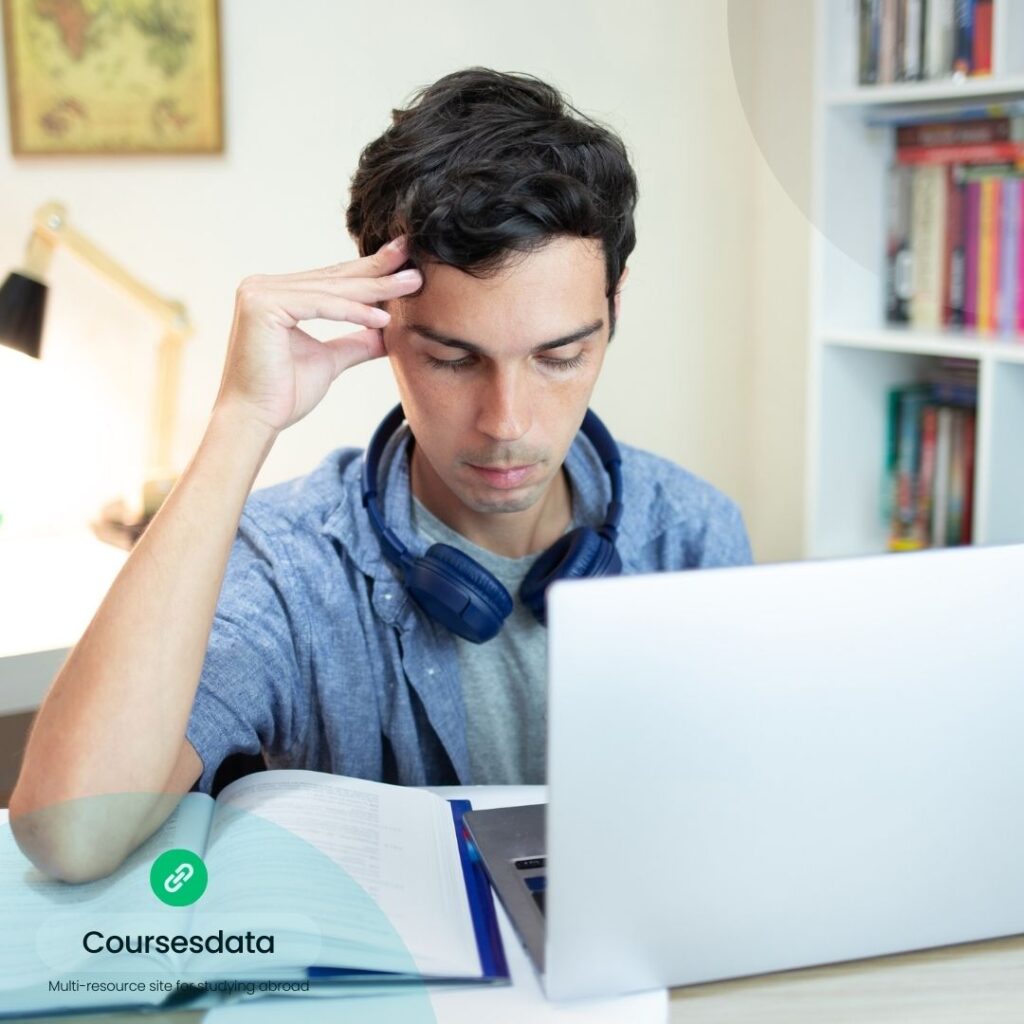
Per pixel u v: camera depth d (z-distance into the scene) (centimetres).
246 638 111
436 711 117
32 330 201
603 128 106
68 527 226
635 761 71
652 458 133
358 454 130
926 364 242
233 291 230
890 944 79
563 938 73
